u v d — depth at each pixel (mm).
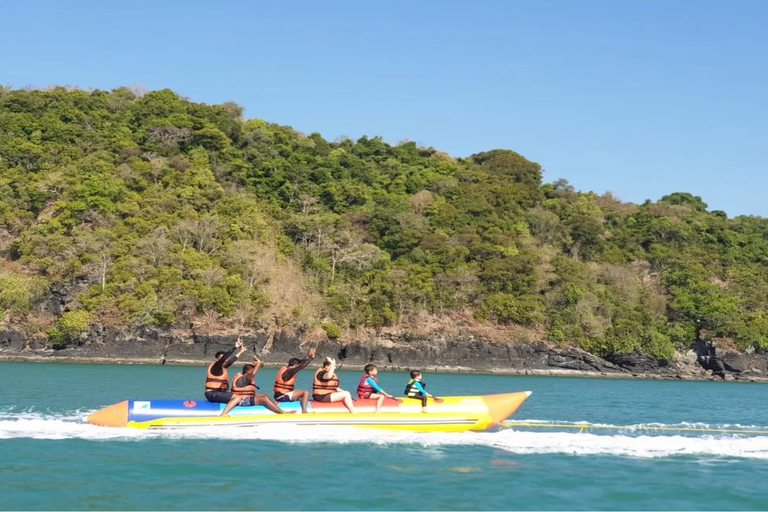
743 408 30516
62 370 42719
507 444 15734
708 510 11305
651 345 66625
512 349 66000
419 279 71438
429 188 96625
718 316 68625
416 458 14016
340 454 14094
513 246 80812
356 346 63562
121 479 11789
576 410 26250
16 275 61312
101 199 69375
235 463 13055
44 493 10898
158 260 64312
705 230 94062
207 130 88438
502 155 110375
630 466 14078
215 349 59625
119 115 93000
